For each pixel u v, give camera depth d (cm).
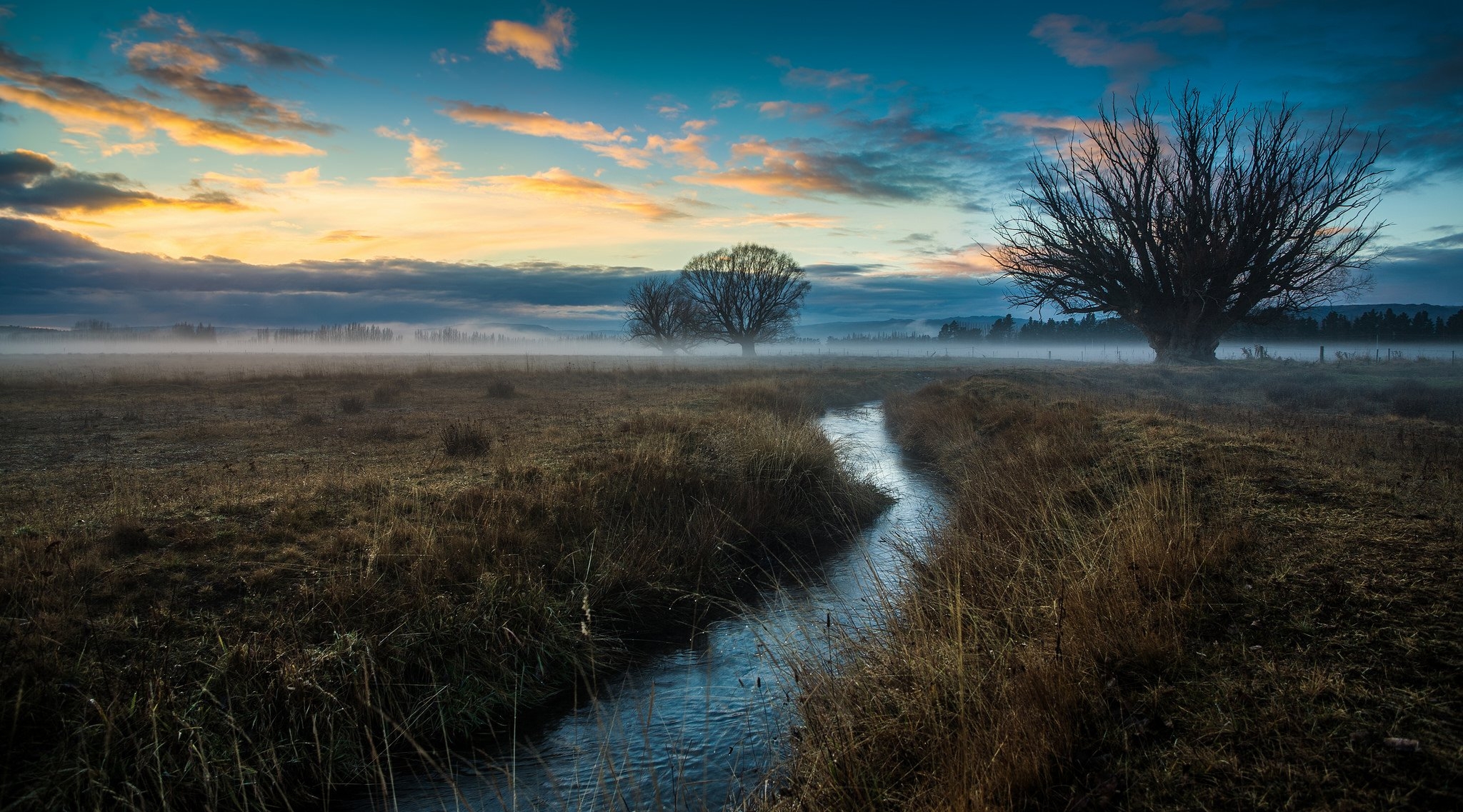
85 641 438
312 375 2773
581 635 562
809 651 485
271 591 535
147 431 1311
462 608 539
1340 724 306
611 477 877
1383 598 402
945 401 1838
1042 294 3728
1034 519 679
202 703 407
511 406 1820
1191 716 332
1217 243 3084
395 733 446
